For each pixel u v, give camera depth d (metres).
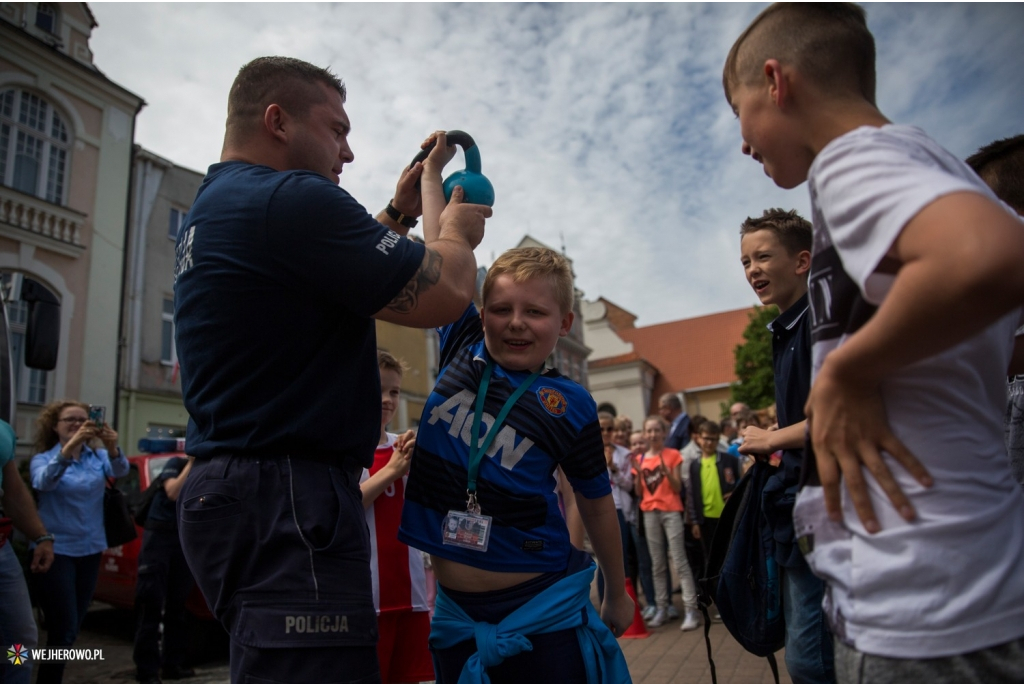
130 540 4.86
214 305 1.50
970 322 0.90
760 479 2.30
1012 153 1.98
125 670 5.30
